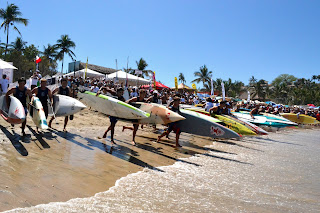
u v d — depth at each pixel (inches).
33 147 182.1
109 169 157.9
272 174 187.8
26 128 241.1
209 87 2167.8
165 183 145.3
